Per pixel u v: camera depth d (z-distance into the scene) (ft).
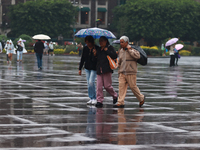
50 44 269.23
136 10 378.73
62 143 30.94
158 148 29.81
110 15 449.48
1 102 53.57
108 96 61.31
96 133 34.65
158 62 192.75
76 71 115.85
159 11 381.81
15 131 35.01
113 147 29.91
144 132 35.29
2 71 111.96
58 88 71.67
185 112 46.78
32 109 47.85
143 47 287.07
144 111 47.32
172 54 151.74
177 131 35.88
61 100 56.24
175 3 386.73
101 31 54.95
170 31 382.42
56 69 123.95
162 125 38.65
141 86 77.10
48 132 34.78
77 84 79.05
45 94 62.80
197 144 31.17
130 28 388.37
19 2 376.89
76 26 433.48
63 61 182.80
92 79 52.60
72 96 60.75
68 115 43.93
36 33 369.30
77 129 36.27
